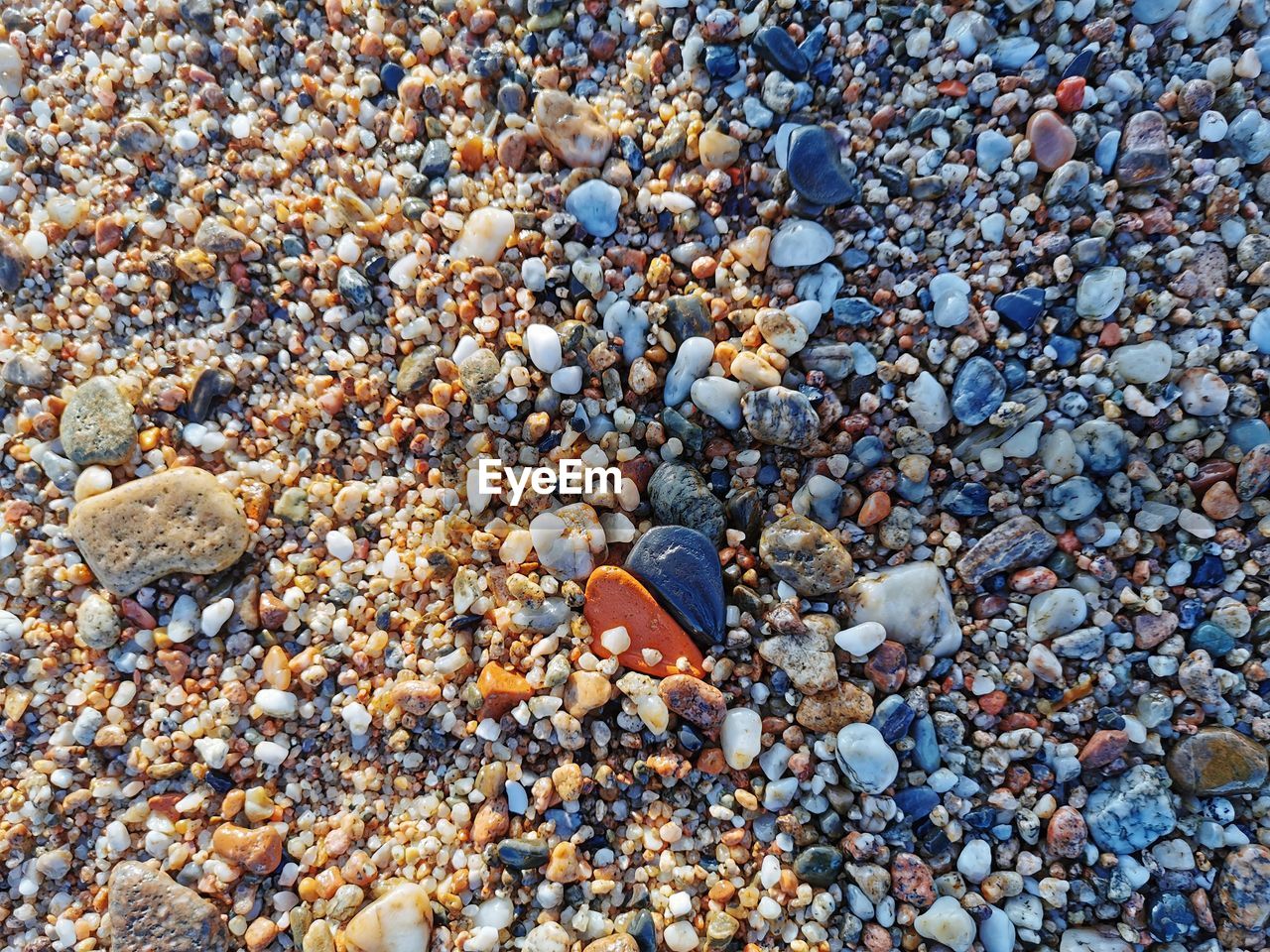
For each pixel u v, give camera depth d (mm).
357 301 223
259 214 226
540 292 223
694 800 216
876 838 207
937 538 218
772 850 211
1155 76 211
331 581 221
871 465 219
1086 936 201
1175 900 200
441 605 221
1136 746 207
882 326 217
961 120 213
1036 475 212
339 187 224
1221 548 207
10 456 219
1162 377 207
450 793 215
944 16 214
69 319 223
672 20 225
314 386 224
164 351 224
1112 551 211
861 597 213
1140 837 201
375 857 208
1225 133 207
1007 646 213
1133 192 210
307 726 216
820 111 220
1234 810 203
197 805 209
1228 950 198
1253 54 205
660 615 216
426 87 228
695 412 221
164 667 214
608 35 228
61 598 216
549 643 215
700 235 225
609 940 201
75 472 217
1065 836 203
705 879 209
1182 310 207
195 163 229
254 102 231
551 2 227
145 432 219
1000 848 207
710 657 217
